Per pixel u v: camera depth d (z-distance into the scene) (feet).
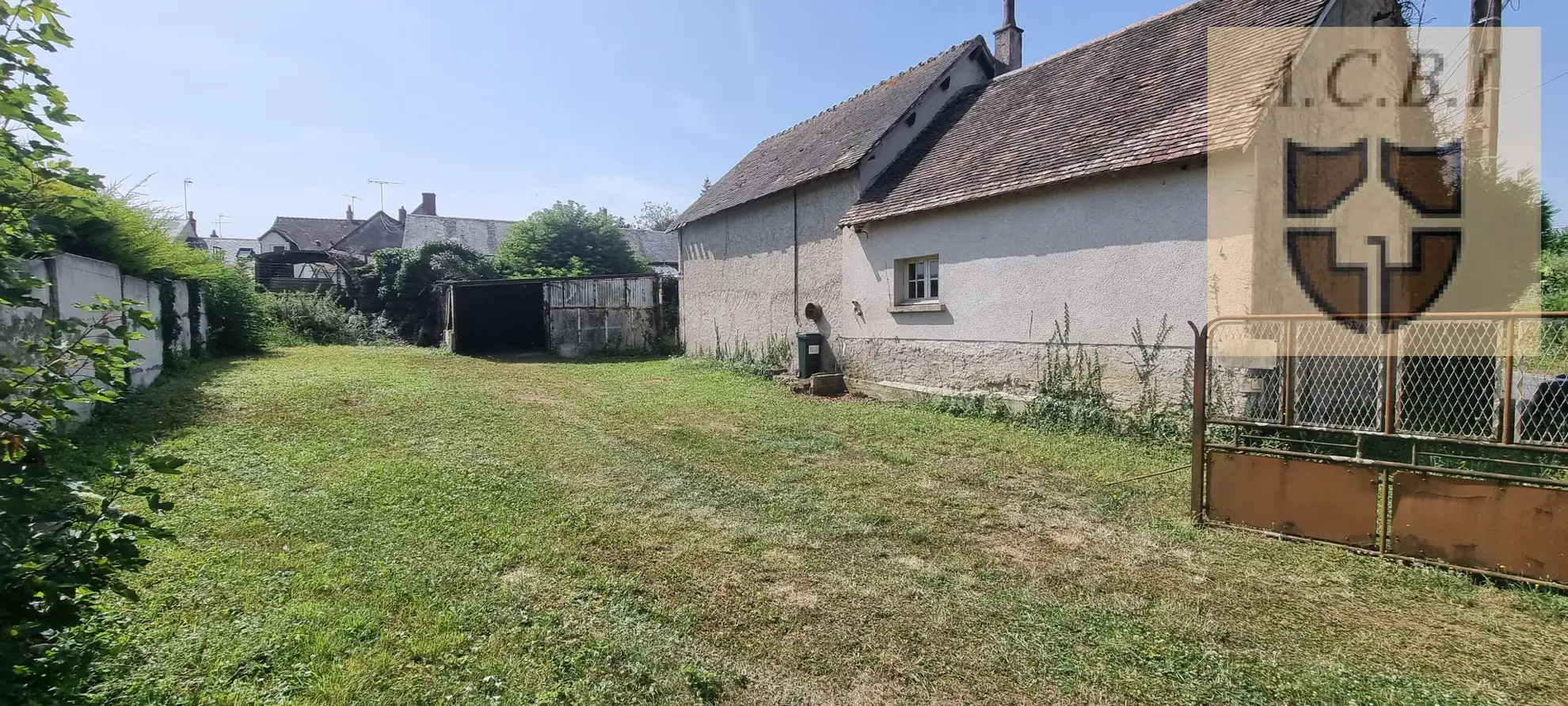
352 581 10.99
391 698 8.00
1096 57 32.35
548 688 8.34
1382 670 8.88
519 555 12.37
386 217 144.77
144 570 10.95
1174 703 8.27
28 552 6.07
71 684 7.38
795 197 41.22
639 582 11.45
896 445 21.91
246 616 9.74
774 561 12.45
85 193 7.73
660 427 24.90
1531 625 9.96
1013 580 11.67
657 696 8.31
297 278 88.28
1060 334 25.27
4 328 17.60
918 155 35.73
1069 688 8.59
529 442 21.91
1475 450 17.26
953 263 29.76
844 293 36.86
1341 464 12.75
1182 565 12.27
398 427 23.54
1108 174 23.27
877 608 10.66
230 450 19.34
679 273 58.59
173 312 36.96
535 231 79.71
